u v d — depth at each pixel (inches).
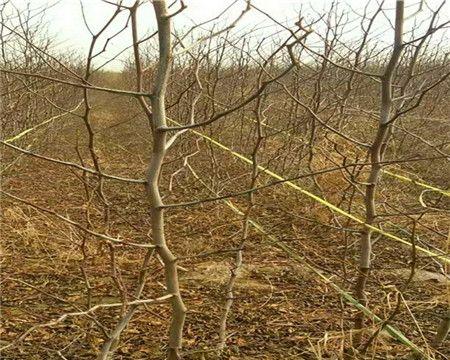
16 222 188.5
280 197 236.4
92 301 145.9
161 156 71.6
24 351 120.6
